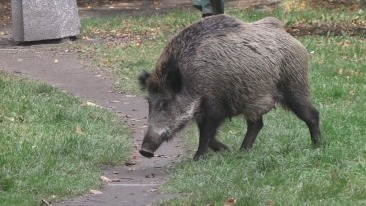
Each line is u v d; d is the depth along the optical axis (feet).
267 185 37.40
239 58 43.34
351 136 46.19
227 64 43.19
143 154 42.65
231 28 43.96
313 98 58.44
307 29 90.99
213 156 43.16
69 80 69.82
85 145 46.16
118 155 45.93
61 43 88.63
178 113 42.98
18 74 71.05
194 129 51.83
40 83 64.13
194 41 43.52
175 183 39.14
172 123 42.93
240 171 39.52
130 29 96.58
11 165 41.47
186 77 43.11
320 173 38.50
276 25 45.24
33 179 39.50
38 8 88.22
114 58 78.54
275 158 40.68
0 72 69.46
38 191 38.24
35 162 42.22
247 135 46.01
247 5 111.34
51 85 64.75
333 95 59.93
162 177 42.09
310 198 35.24
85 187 39.17
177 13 106.63
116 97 63.93
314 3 106.93
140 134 52.95
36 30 88.28
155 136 42.73
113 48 83.97
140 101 62.69
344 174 37.99
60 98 59.82
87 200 37.24
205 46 43.34
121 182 41.11
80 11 118.62
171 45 43.88
